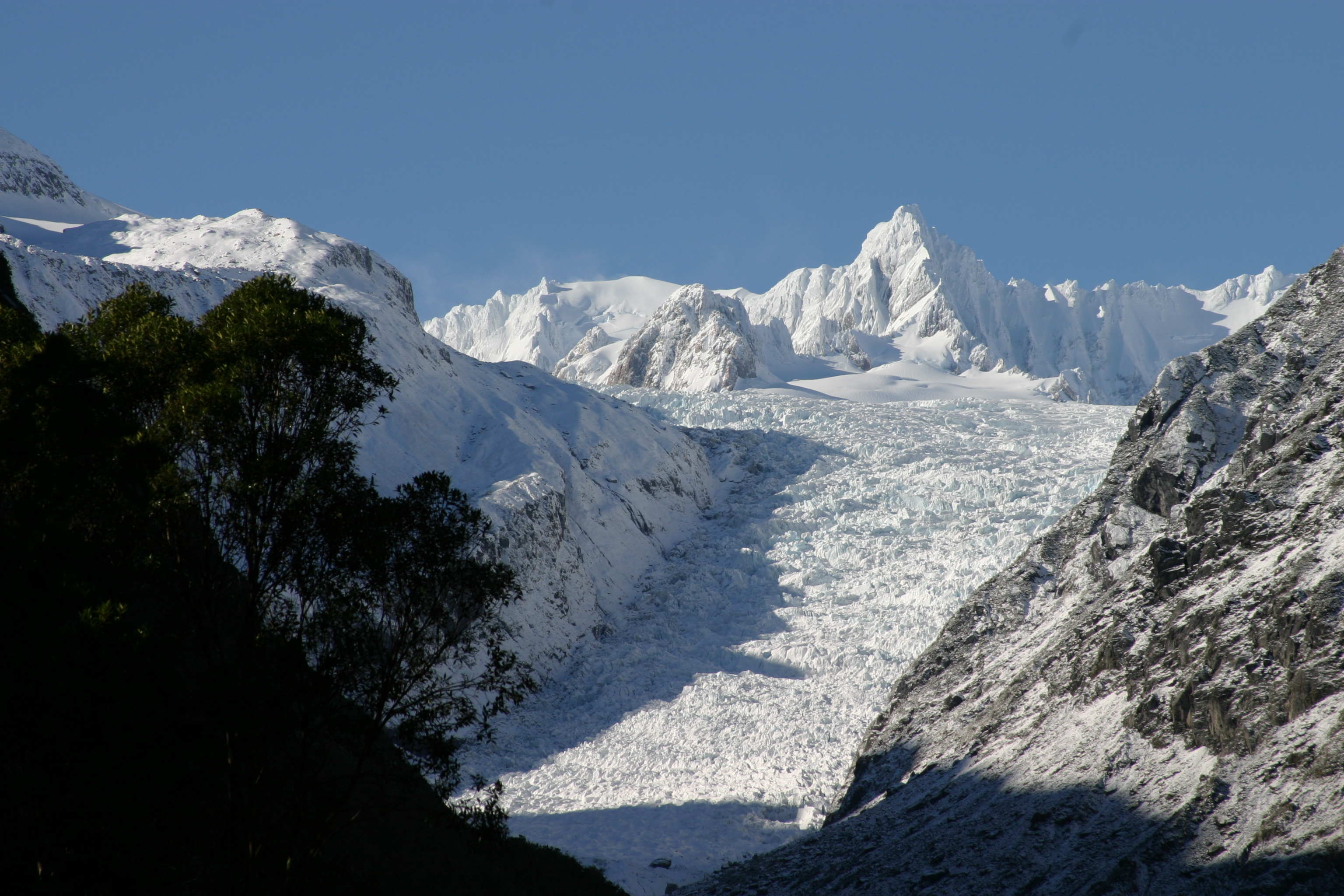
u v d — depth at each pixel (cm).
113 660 1675
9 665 1452
